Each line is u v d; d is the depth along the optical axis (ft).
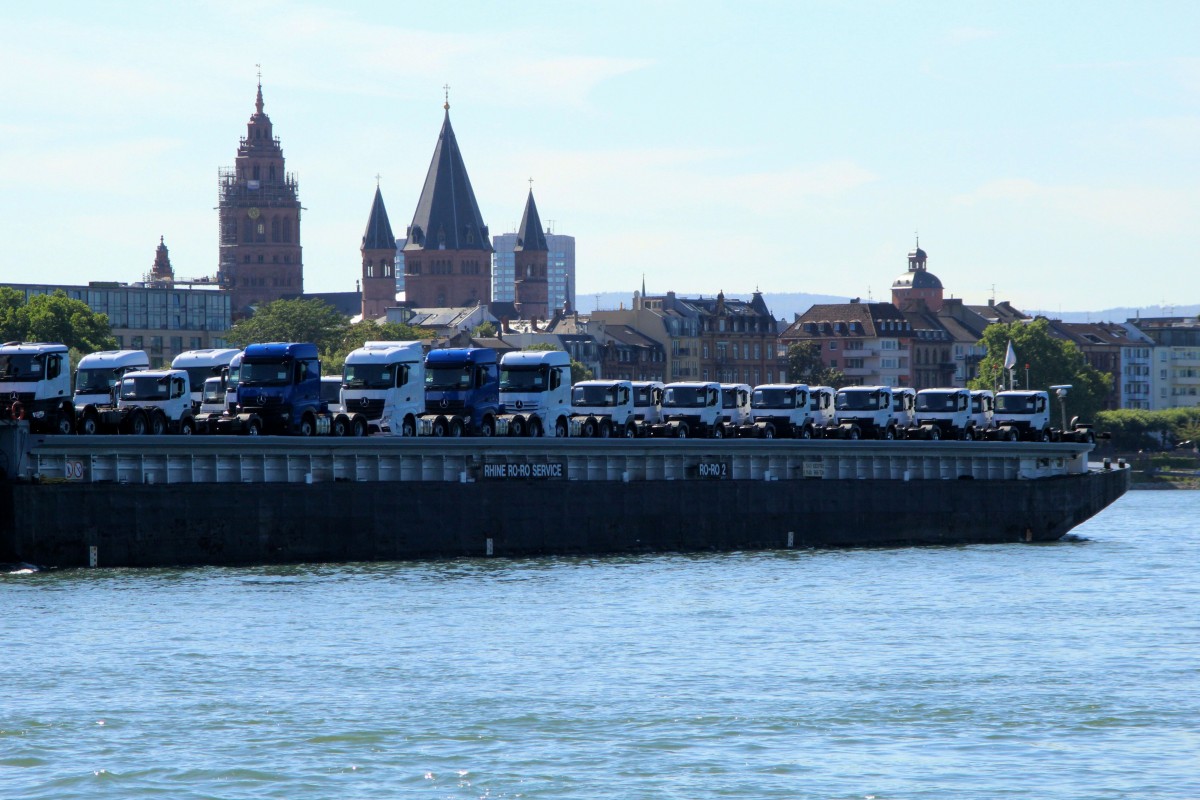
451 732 229.86
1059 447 581.12
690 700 250.16
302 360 428.15
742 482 509.76
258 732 229.04
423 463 452.35
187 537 403.34
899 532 541.75
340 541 428.97
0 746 221.46
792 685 261.85
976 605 356.59
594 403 502.79
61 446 387.14
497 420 469.57
